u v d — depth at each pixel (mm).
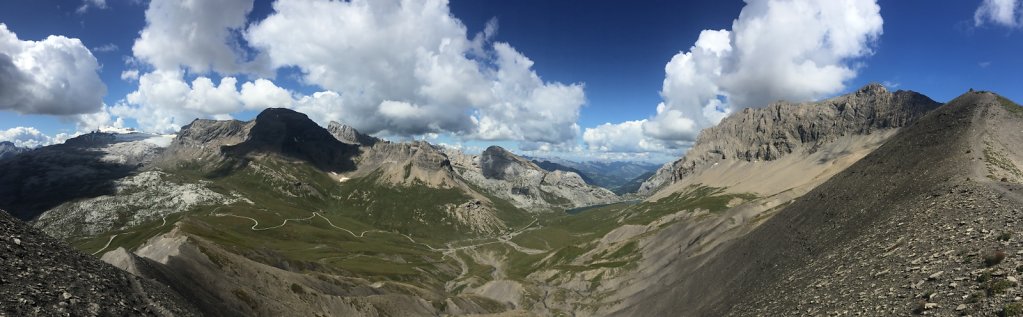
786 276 73500
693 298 111750
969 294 34281
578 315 175625
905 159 99188
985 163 74938
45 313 30781
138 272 57031
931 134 104875
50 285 34938
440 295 172250
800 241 90750
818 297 53438
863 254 59375
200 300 65000
